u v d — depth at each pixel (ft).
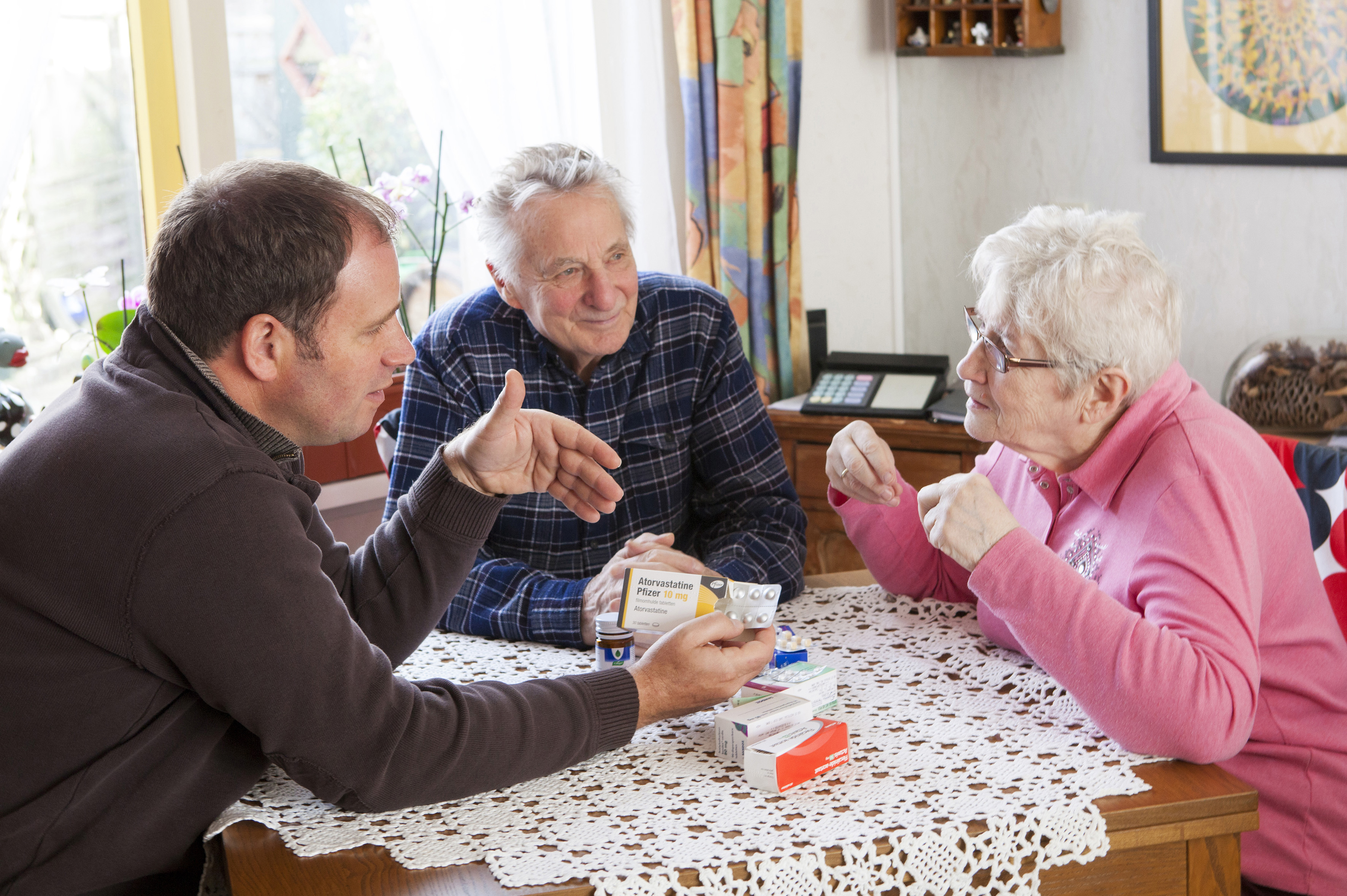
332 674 3.45
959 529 4.19
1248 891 4.51
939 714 4.23
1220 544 4.08
